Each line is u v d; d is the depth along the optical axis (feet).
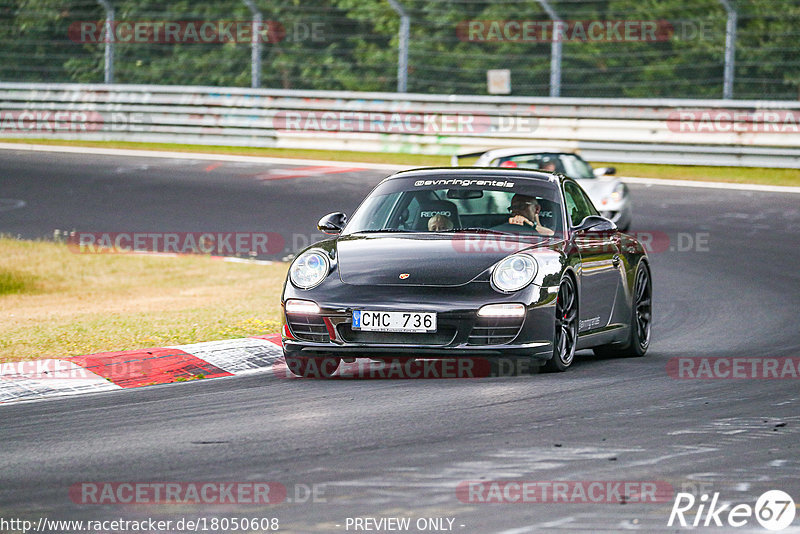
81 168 281.54
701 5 343.26
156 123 327.67
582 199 104.17
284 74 392.88
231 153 312.91
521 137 294.46
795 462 60.39
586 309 93.97
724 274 161.68
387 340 84.28
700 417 72.23
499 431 67.72
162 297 146.82
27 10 414.62
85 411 76.23
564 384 84.53
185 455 62.49
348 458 61.11
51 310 136.15
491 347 83.76
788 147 268.82
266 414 74.02
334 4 393.70
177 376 90.17
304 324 86.07
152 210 228.22
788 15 353.51
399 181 101.19
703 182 259.19
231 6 402.31
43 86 335.06
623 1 369.71
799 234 196.65
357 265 88.07
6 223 216.13
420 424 69.92
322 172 276.82
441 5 381.81
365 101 310.45
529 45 378.12
